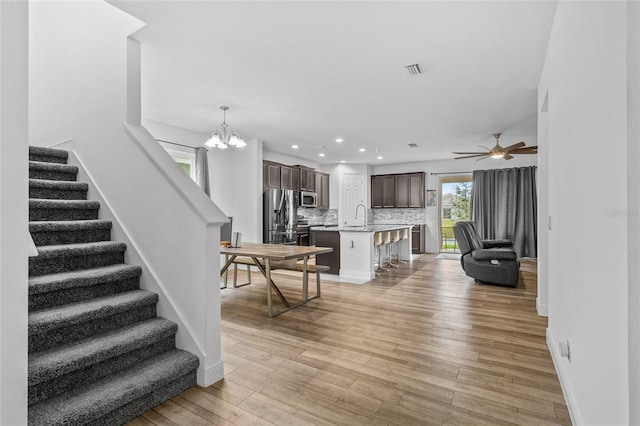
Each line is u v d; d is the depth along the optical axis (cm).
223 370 223
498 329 312
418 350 265
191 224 220
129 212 263
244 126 528
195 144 558
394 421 176
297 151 740
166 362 205
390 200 914
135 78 270
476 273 505
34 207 251
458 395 200
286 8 227
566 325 196
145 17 239
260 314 360
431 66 314
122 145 268
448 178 869
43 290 196
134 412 179
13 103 125
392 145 671
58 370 166
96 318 202
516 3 219
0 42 121
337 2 220
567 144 191
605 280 124
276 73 332
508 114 462
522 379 219
